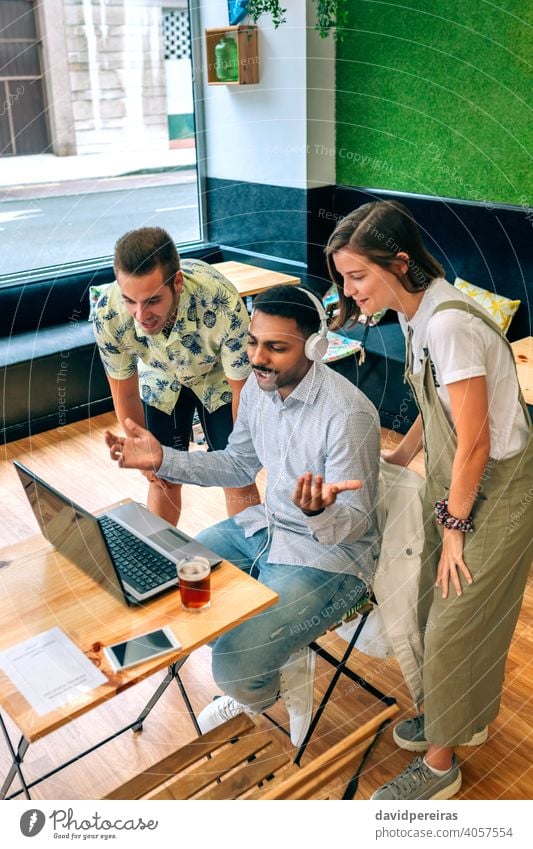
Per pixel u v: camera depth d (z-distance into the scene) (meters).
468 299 1.39
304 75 3.43
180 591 1.32
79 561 1.42
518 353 2.75
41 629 1.29
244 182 3.91
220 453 1.73
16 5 3.74
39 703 1.13
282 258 3.89
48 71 3.93
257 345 1.53
